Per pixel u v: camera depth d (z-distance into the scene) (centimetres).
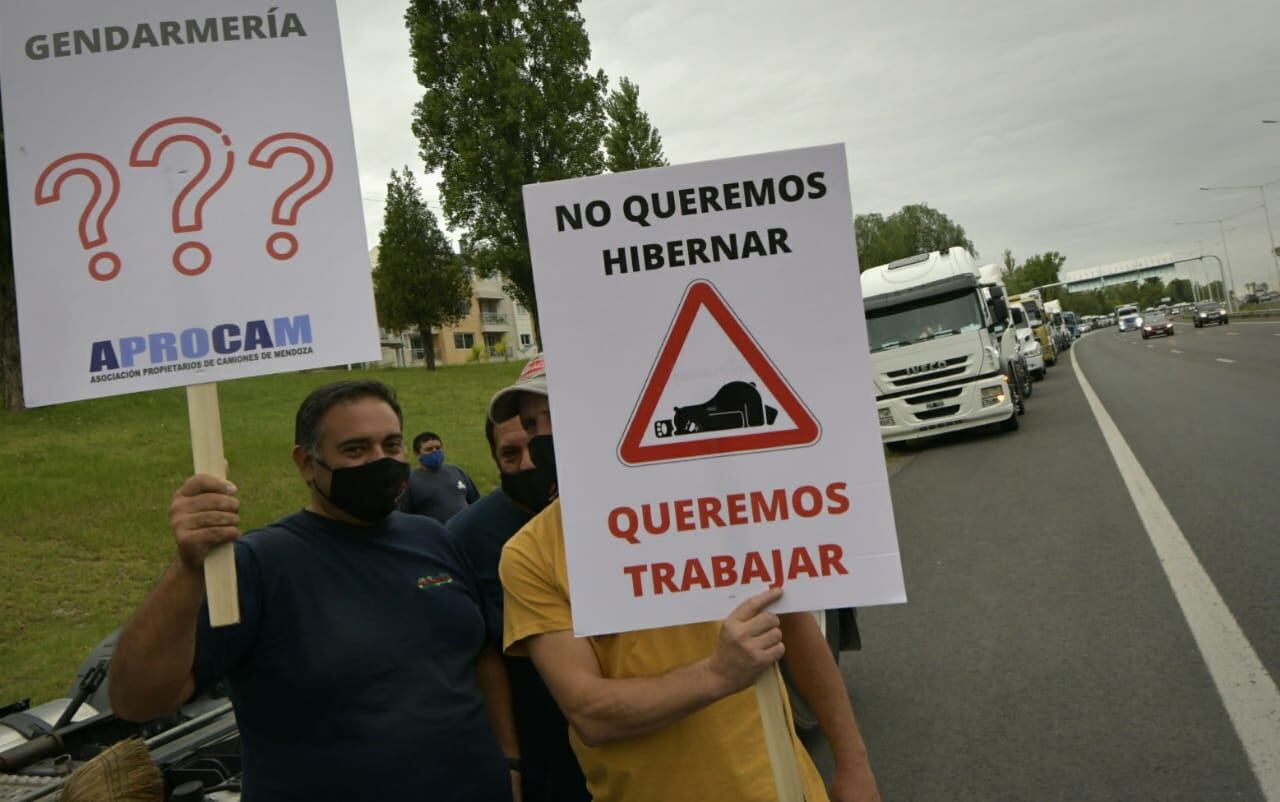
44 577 928
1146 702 444
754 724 194
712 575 177
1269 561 652
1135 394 2255
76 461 1599
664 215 180
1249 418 1479
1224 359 3175
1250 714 414
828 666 212
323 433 232
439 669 229
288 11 195
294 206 192
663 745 191
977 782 394
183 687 194
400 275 4650
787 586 176
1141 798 361
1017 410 2011
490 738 234
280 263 191
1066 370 3900
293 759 214
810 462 177
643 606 176
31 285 183
